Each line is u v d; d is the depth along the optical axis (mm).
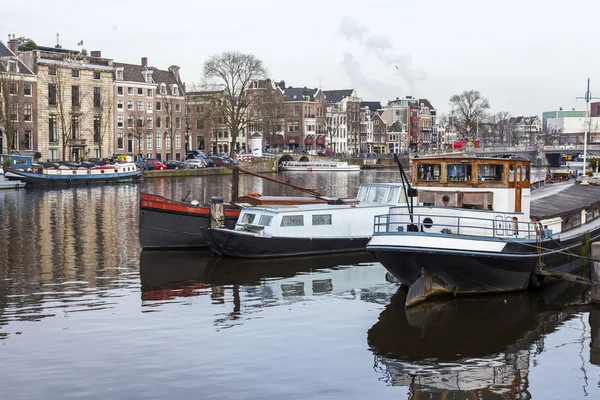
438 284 20031
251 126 97875
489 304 19750
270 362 14938
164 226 28469
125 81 95312
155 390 13422
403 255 19453
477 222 20250
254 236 26438
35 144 83875
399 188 29672
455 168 20969
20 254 27406
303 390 13484
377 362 15016
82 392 13305
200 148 118438
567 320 18297
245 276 23688
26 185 63906
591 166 61875
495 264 19766
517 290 21016
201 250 28594
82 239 31234
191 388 13523
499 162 20859
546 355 15578
